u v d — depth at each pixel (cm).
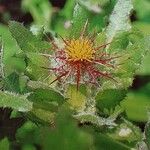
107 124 19
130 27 23
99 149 21
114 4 23
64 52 21
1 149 19
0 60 21
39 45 22
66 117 14
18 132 24
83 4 23
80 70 20
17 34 22
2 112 27
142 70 31
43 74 21
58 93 20
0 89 21
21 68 30
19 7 38
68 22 32
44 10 36
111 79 21
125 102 28
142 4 34
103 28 23
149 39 22
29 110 19
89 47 21
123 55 21
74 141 14
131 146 21
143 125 27
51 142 14
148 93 31
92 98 20
